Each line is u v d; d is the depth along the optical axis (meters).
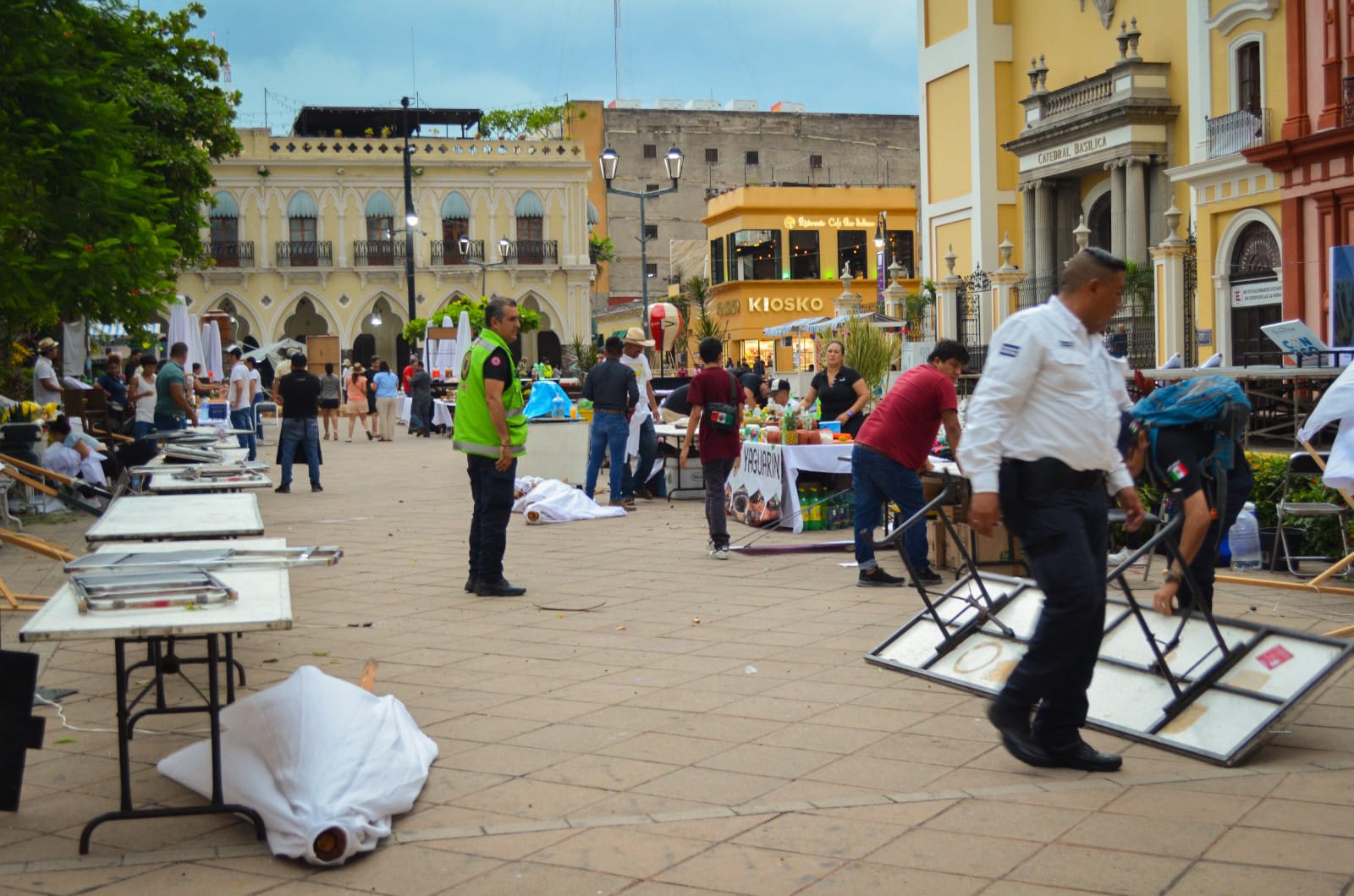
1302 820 4.02
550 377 22.39
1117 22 33.22
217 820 4.25
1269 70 25.88
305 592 8.90
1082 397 4.50
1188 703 5.02
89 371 24.42
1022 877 3.64
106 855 3.96
